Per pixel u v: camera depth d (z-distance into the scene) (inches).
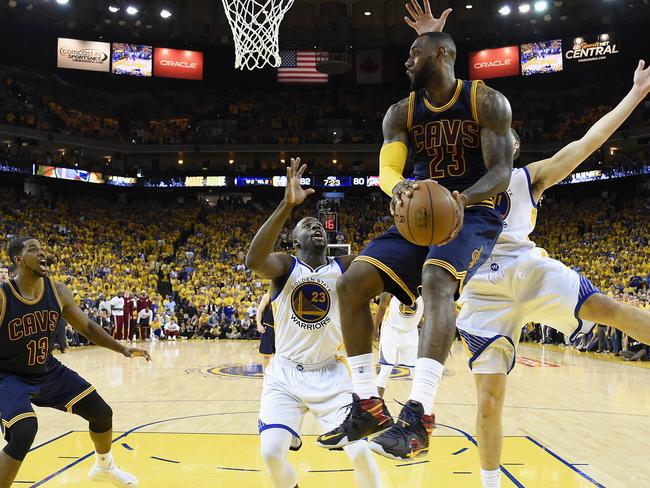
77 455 209.2
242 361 546.6
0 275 161.3
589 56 1102.4
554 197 1200.8
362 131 1266.0
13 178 1135.6
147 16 1094.4
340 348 153.2
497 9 1053.2
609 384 397.7
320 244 156.3
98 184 1216.8
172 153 1250.6
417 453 75.4
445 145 99.5
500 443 131.3
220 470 193.2
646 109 1102.4
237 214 1182.9
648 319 120.9
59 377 157.2
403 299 95.8
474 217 94.7
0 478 135.9
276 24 534.9
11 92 1144.8
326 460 206.8
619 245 914.1
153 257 993.5
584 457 208.2
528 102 1280.8
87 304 727.7
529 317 130.8
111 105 1332.4
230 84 1334.9
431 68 97.3
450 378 436.1
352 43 1218.0
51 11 1077.8
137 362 538.0
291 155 1288.1
